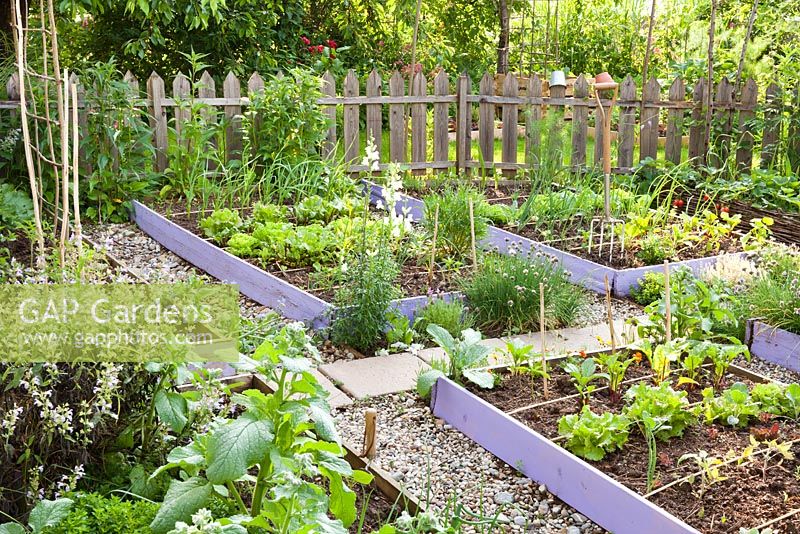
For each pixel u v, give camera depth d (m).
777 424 4.10
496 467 4.11
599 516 3.62
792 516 3.42
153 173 8.43
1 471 3.18
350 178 9.12
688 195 9.00
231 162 8.55
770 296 5.50
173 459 3.08
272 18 12.91
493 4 14.99
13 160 7.73
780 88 9.34
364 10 14.80
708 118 9.41
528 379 4.75
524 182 9.60
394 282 6.22
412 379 4.97
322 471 3.13
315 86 9.02
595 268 6.64
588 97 9.61
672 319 5.08
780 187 8.66
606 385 4.67
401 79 9.66
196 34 12.62
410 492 3.78
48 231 6.37
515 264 5.93
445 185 8.68
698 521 3.41
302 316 5.81
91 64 8.48
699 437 4.09
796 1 10.91
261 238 6.90
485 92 9.86
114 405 3.51
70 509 3.05
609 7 16.69
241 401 3.14
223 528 2.64
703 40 13.39
